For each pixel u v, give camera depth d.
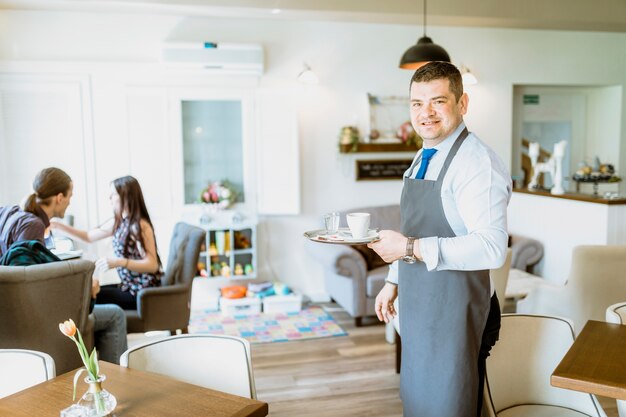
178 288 3.63
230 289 5.25
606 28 5.17
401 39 5.60
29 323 2.53
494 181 1.73
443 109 1.80
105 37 4.99
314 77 5.22
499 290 3.30
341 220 5.48
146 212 3.72
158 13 4.60
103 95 5.02
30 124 4.92
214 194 5.23
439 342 1.88
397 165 5.70
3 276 2.45
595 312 3.30
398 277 2.04
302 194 5.54
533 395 2.12
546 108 6.55
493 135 5.96
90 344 2.89
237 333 4.64
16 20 4.82
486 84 5.89
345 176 5.62
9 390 1.85
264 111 5.33
